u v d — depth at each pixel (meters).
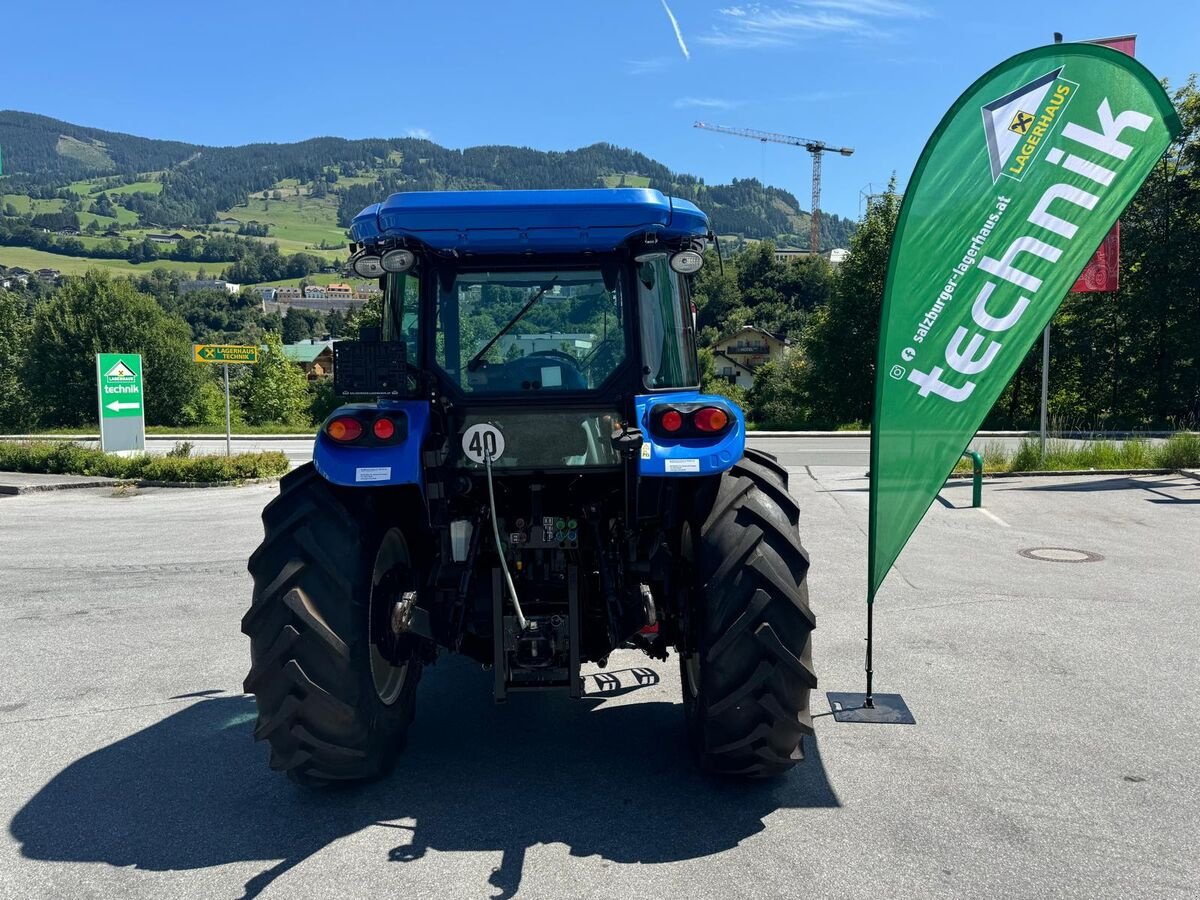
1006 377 3.72
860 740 3.85
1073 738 3.87
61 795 3.44
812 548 8.23
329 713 3.11
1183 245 26.59
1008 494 11.38
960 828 3.07
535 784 3.46
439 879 2.77
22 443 18.86
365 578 3.22
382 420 3.20
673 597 3.56
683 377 3.64
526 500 3.59
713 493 3.38
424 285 3.47
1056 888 2.69
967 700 4.34
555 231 3.22
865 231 37.69
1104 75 3.57
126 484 15.59
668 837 3.03
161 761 3.77
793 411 44.91
